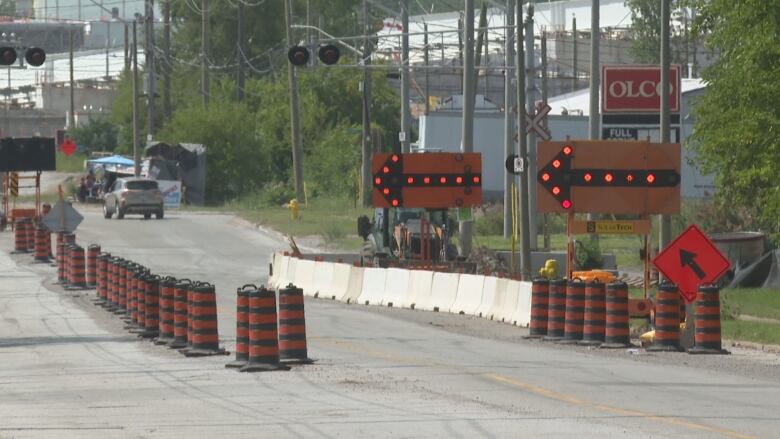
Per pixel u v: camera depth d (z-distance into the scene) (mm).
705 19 114250
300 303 79812
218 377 73688
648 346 92875
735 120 109875
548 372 75562
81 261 149625
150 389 68938
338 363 80312
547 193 100875
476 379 71750
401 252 149375
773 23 105375
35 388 70312
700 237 89250
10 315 119875
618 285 92938
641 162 100938
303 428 54000
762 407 60344
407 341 96875
